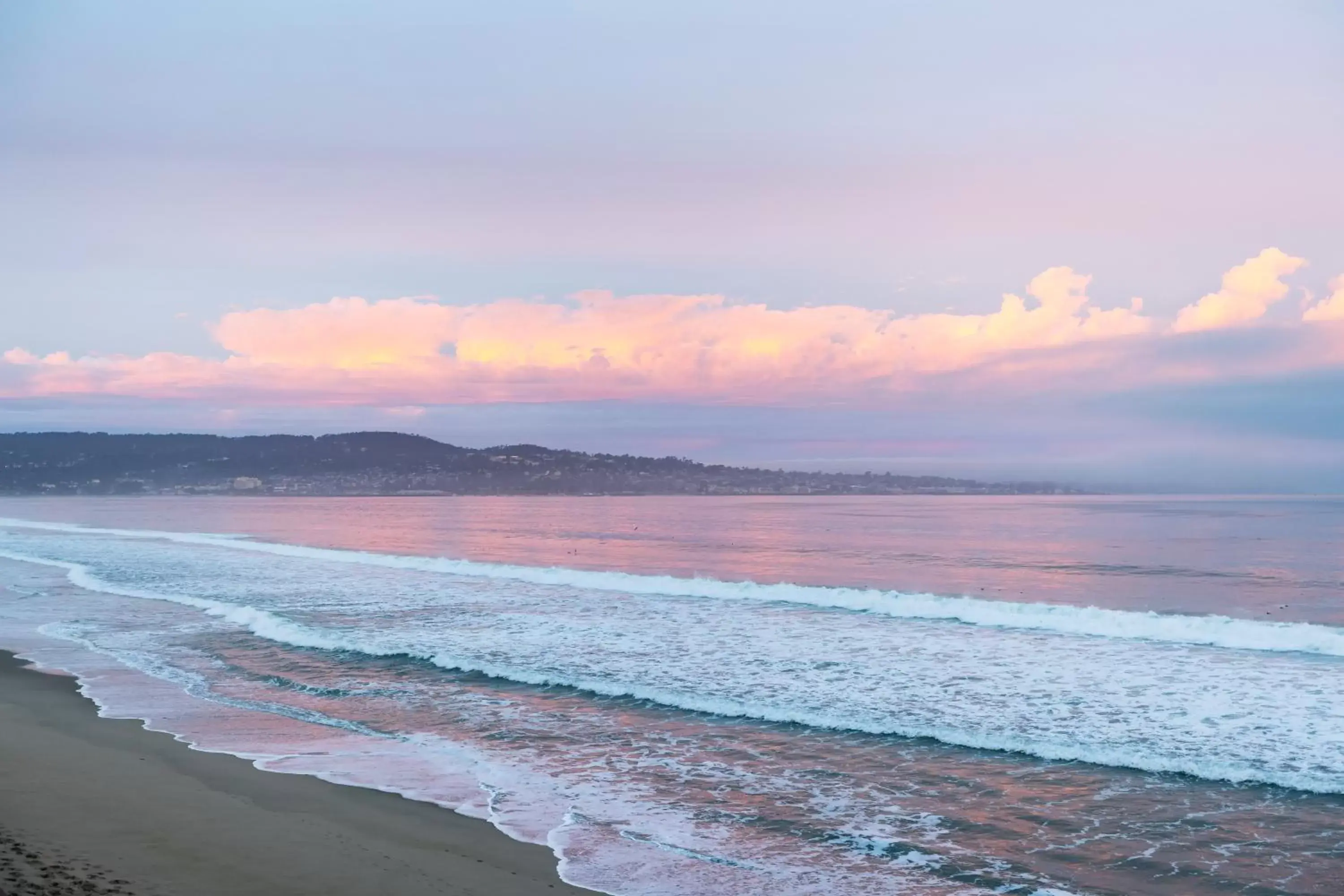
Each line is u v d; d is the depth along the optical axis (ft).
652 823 30.19
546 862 26.53
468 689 50.62
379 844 27.09
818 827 29.96
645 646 62.64
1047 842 28.78
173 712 44.83
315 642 64.34
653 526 269.23
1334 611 88.33
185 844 25.84
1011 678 51.34
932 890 25.25
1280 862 27.22
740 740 40.50
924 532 235.61
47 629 71.36
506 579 108.27
